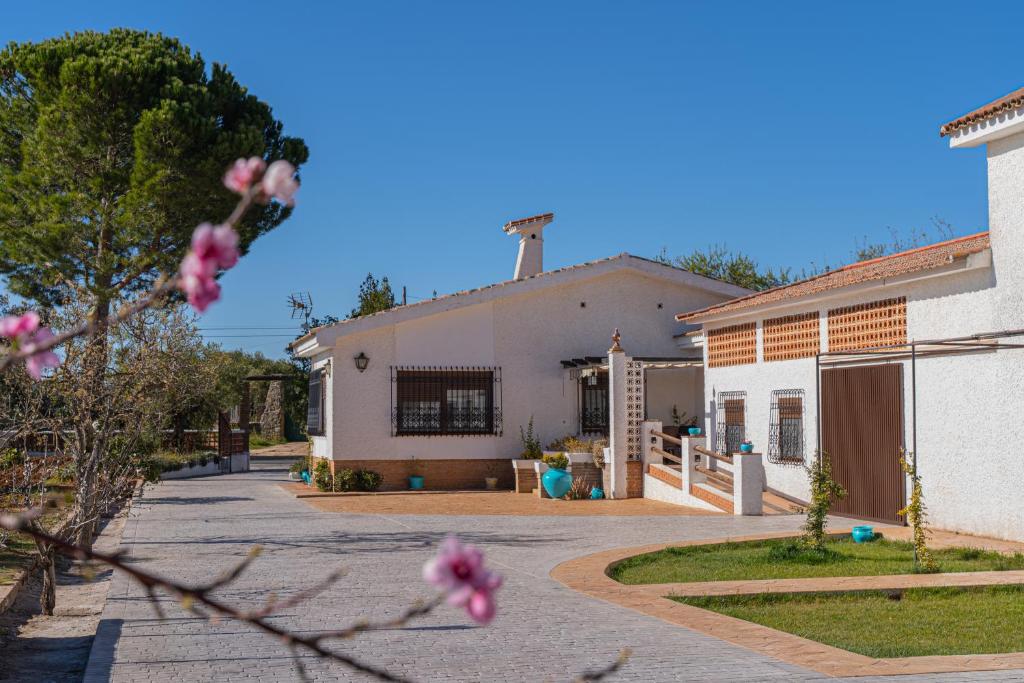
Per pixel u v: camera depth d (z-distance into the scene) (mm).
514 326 26250
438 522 18062
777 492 20109
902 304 16656
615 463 22891
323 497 23438
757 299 21359
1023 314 14070
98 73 20625
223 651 8062
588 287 26922
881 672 7371
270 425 60688
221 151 20922
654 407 26906
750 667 7523
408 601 10242
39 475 11820
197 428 39406
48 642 9016
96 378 11656
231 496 24312
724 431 22359
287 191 1831
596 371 25203
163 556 13500
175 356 13016
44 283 21312
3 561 12344
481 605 1703
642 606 10133
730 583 11383
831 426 18484
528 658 7828
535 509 20547
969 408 15102
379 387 25156
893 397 16797
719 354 22719
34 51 21953
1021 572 11992
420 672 7367
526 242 29469
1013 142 14258
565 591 11031
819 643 8414
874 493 17234
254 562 12930
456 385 25703
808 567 12656
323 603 10125
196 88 21922
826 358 18609
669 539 15383
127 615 9547
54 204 19672
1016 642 8727
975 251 14688
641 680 7125
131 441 12312
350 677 7203
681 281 27344
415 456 25312
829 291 17766
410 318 25141
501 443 25875
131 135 21438
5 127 22547
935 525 15789
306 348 27125
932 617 9875
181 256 20000
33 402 11352
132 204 19625
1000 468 14484
